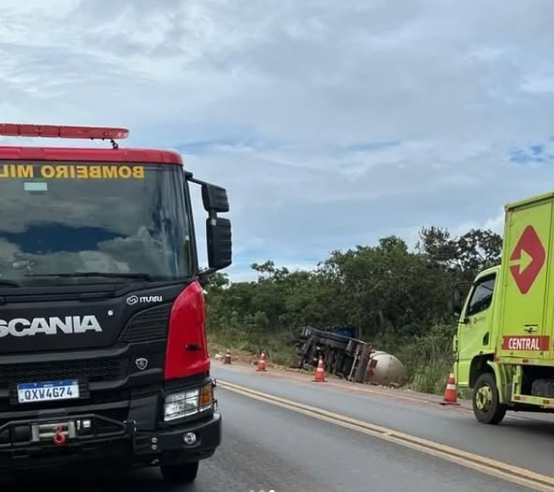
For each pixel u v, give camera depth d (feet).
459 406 48.32
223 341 149.79
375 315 134.00
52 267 20.56
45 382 19.45
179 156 22.75
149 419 20.02
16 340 19.45
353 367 89.56
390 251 141.69
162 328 20.52
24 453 19.08
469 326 43.42
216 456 29.63
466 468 27.12
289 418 40.29
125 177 22.00
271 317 173.17
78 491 24.25
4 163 21.36
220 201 23.20
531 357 35.91
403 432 35.47
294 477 25.84
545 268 35.35
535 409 39.52
